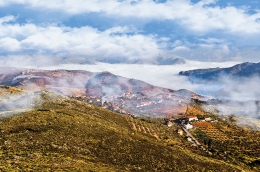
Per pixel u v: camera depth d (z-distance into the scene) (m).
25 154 62.03
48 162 57.88
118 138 100.44
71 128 96.69
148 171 75.19
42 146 72.50
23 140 74.56
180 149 132.12
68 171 53.22
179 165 89.00
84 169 57.72
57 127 93.50
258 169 146.62
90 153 78.06
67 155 68.81
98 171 59.00
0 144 68.69
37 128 88.75
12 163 52.44
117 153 83.56
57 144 76.56
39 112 116.19
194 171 87.56
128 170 71.00
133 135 124.06
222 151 187.50
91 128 104.31
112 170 64.31
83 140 86.94
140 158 84.94
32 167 51.28
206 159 117.94
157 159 88.62
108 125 137.00
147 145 103.56
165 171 79.31
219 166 107.50
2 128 85.31
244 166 145.88
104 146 86.94
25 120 98.19
